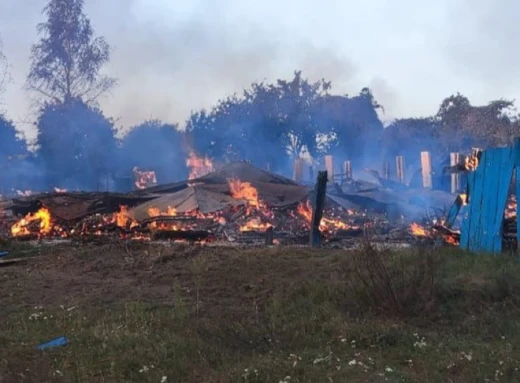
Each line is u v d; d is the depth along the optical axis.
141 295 9.16
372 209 28.00
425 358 5.95
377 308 7.77
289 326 7.24
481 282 8.43
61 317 7.83
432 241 13.55
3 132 49.09
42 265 12.05
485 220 11.27
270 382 5.33
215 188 25.81
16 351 6.16
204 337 6.66
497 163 11.19
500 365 5.57
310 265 10.28
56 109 43.44
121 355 6.01
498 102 55.56
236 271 10.32
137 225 20.33
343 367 5.66
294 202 24.78
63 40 43.28
